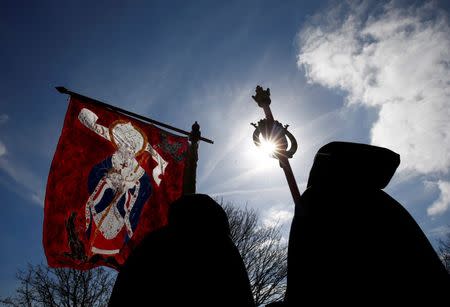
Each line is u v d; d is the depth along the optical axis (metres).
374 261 1.16
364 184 1.45
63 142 3.85
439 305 1.06
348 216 1.28
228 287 1.53
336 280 1.17
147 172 4.36
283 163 2.69
